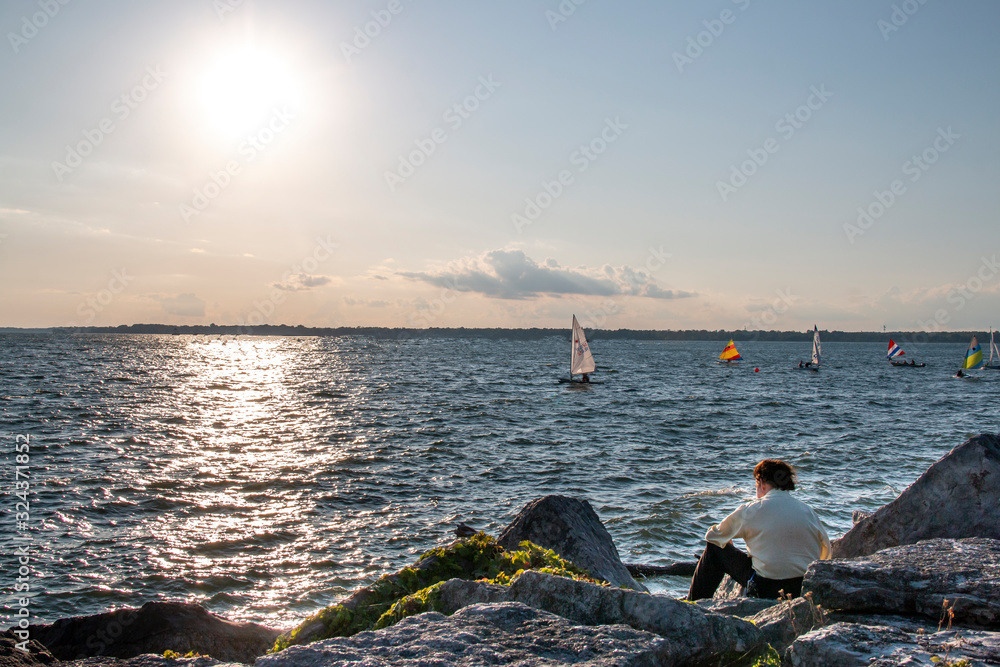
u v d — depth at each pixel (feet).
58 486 58.49
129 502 53.72
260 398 153.79
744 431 101.81
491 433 97.19
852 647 9.00
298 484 61.62
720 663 10.73
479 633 9.37
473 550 17.19
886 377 266.98
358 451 80.38
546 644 9.01
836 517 48.08
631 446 86.02
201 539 44.42
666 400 154.92
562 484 62.34
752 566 17.88
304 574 38.45
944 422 114.52
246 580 37.47
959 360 490.90
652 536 44.06
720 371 302.66
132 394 156.56
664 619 10.78
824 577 12.09
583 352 204.03
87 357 356.59
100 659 10.91
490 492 59.21
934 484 17.47
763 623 12.02
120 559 40.29
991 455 17.19
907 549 13.46
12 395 141.90
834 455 77.77
